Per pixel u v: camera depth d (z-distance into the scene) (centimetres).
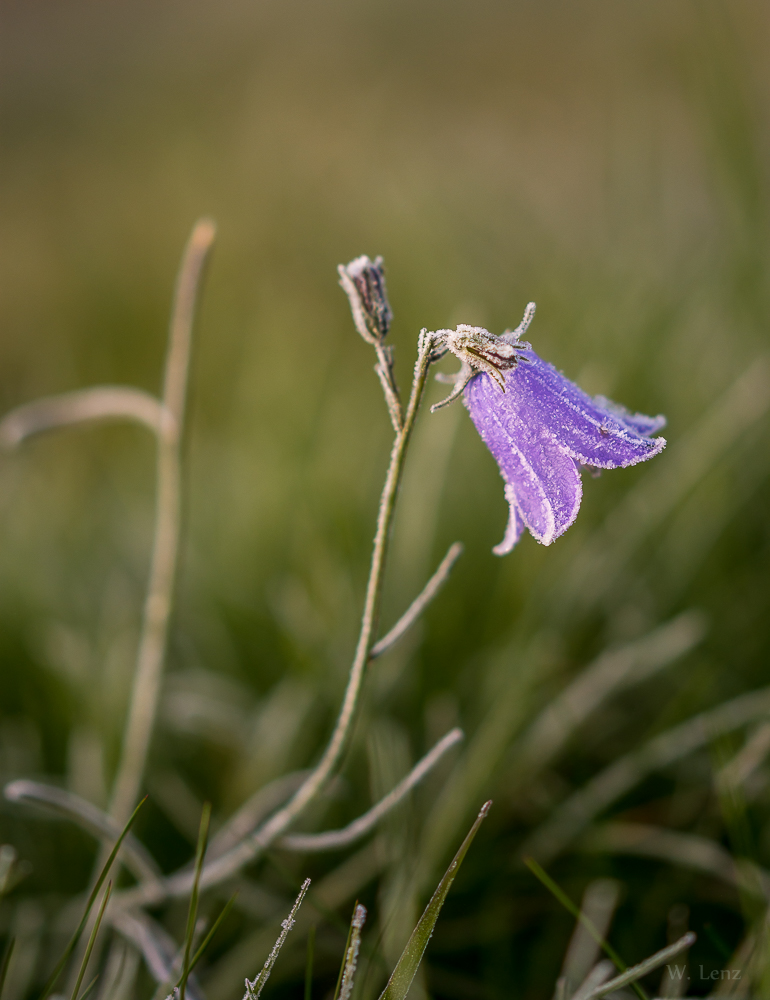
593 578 38
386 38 138
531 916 34
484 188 61
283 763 36
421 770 30
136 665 42
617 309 47
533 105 108
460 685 38
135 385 73
